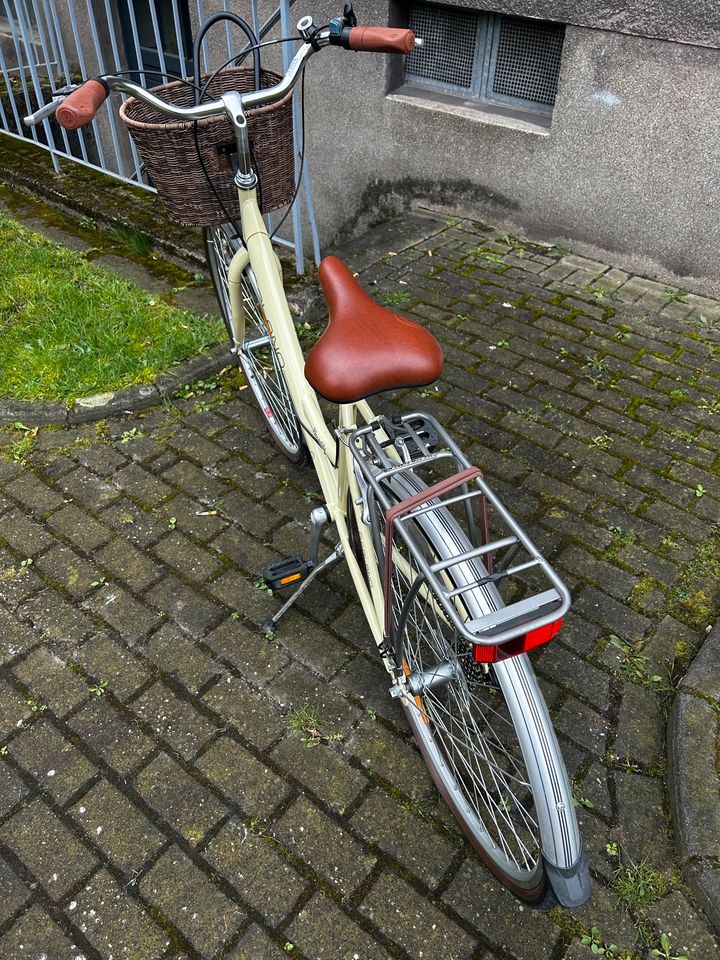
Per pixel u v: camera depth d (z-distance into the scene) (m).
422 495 1.60
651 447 3.36
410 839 2.08
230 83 2.80
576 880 1.47
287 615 2.65
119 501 3.10
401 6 4.92
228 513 3.04
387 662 2.09
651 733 2.32
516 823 2.14
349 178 5.61
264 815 2.13
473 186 5.04
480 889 1.99
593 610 2.67
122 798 2.17
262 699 2.41
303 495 3.13
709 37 3.74
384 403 3.57
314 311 4.16
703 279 4.37
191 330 3.95
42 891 1.98
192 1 5.50
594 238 4.67
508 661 1.53
